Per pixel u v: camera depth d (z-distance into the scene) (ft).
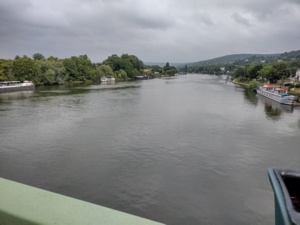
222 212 40.11
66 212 4.90
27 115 104.88
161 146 68.23
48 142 70.28
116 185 47.16
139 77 430.20
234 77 396.16
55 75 265.34
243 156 63.21
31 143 69.41
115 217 4.76
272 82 263.08
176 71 644.69
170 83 331.36
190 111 120.98
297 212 4.25
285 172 5.91
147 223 4.61
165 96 179.93
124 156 60.80
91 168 53.98
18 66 232.53
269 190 46.65
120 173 51.85
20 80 232.94
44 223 4.60
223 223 37.76
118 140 72.69
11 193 5.50
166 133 80.84
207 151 65.62
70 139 73.15
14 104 133.08
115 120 98.02
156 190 45.62
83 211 4.94
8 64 223.71
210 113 117.50
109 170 53.11
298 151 67.82
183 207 41.04
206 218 38.63
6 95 172.04
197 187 47.09
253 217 39.06
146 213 39.52
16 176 50.39
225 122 99.40
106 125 89.81
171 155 62.08
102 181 48.52
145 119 100.58
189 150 65.92
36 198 5.34
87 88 231.91
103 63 415.44
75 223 4.60
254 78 317.63
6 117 100.63
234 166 56.90
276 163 59.72
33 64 244.63
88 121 95.71
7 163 56.29
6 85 201.77
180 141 73.15
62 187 46.44
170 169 54.19
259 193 45.55
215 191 45.93
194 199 43.24
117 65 418.92
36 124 89.92
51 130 82.38
